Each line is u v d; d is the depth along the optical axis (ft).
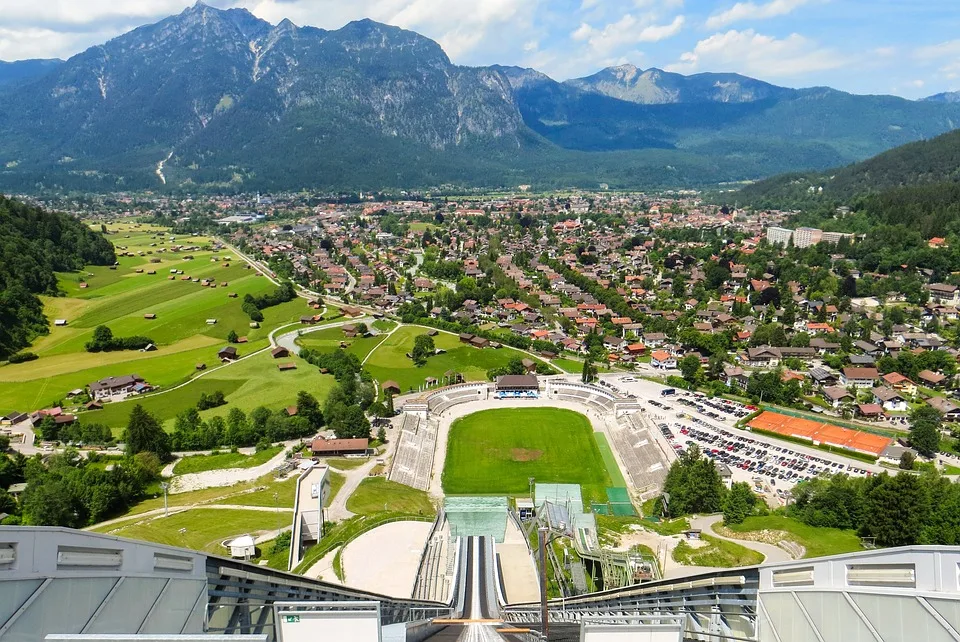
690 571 360.69
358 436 583.17
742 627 151.33
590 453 589.32
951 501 369.09
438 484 536.01
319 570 364.79
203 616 133.28
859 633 115.96
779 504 463.42
